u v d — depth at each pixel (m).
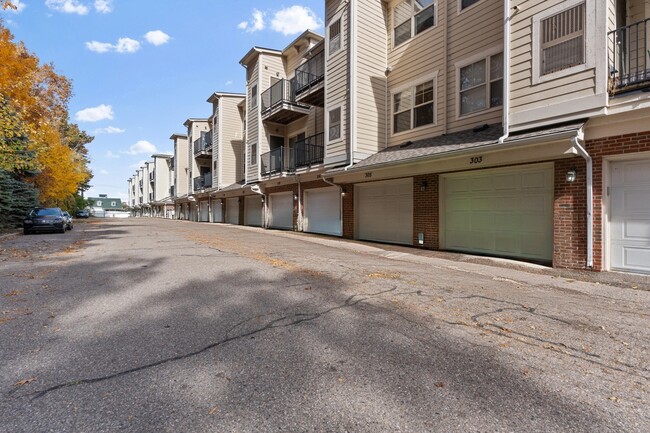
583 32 6.69
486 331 3.77
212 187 28.77
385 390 2.61
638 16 7.17
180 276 6.39
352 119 12.24
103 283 5.90
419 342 3.48
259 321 4.07
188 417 2.29
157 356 3.19
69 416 2.30
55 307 4.61
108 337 3.62
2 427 2.18
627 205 6.73
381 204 12.53
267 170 19.22
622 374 2.86
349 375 2.83
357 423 2.22
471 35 10.19
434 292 5.36
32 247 10.80
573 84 6.82
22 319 4.15
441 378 2.78
